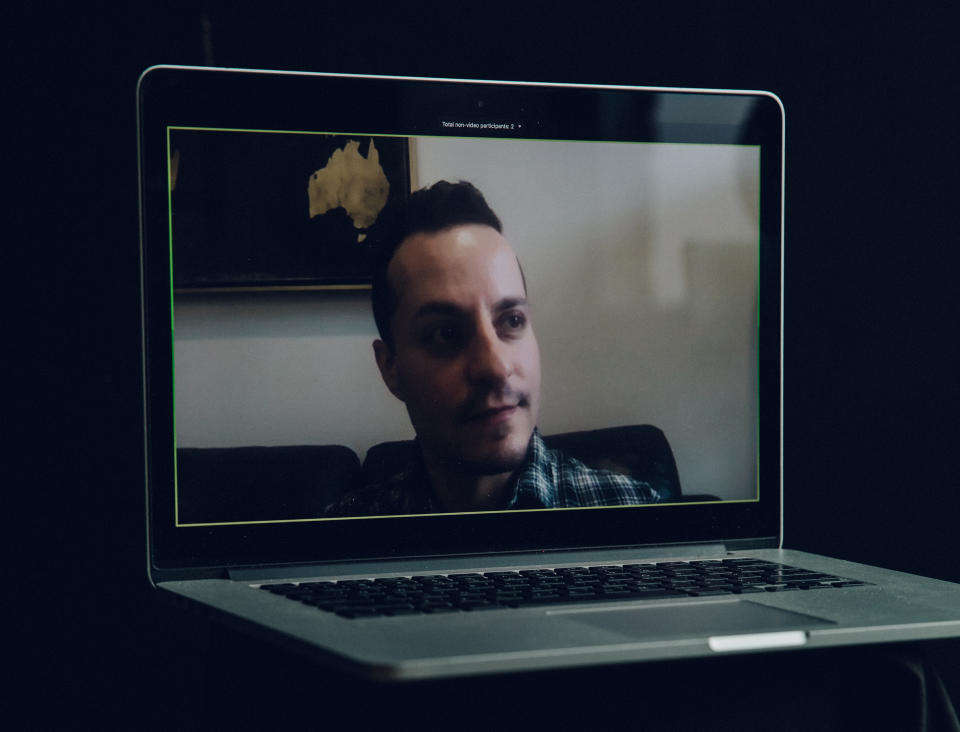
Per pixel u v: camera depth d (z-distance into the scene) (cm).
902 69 180
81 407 160
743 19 178
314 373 124
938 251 180
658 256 133
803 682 105
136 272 162
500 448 129
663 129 133
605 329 132
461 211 128
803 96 180
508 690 99
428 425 127
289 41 164
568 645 85
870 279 182
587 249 131
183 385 120
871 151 181
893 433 181
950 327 179
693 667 103
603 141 131
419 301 127
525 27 172
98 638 160
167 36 161
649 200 133
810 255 181
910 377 181
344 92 124
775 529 139
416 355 127
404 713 97
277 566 122
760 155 136
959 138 178
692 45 178
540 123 129
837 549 182
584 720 101
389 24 167
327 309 124
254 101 122
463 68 170
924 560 180
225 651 114
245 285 122
